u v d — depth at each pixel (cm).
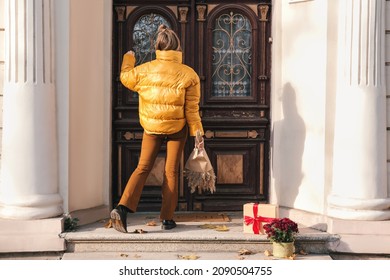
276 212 548
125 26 648
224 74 654
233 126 649
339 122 556
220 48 653
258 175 652
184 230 563
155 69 552
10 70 543
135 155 651
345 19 552
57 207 554
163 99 548
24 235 536
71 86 566
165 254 535
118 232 549
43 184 546
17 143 541
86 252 541
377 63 545
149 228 573
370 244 539
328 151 566
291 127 604
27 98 541
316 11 575
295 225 527
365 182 543
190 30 650
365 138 543
